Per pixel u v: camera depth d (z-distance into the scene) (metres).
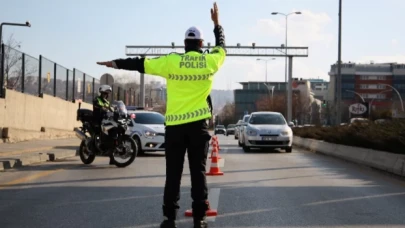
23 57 24.25
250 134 22.25
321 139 23.62
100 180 11.45
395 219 7.46
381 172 14.00
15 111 22.92
